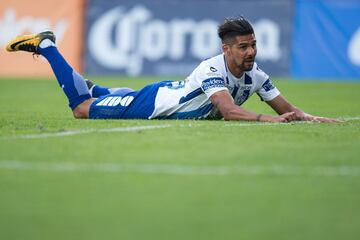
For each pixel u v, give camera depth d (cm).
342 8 6081
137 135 2150
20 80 6022
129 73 6319
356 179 1625
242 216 1369
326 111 3544
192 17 6231
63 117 2811
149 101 2602
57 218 1367
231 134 2169
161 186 1564
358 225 1323
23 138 2108
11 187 1564
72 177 1639
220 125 2369
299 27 6141
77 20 6406
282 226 1315
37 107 3666
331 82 5803
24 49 2711
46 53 2669
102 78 6050
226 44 2472
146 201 1464
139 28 6300
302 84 5597
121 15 6328
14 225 1331
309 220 1348
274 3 6153
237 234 1272
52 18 6431
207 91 2478
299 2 6147
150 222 1338
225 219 1353
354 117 3095
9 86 5441
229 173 1670
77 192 1526
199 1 6231
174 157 1823
